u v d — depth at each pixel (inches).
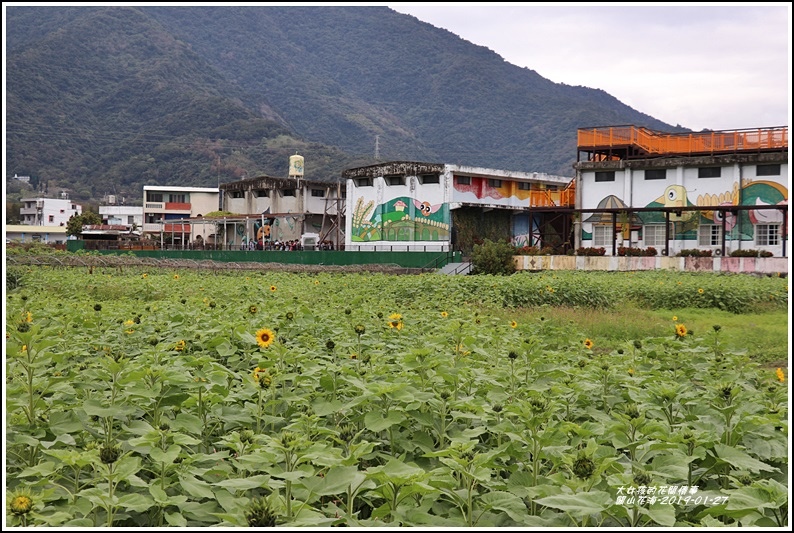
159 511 169.8
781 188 1357.0
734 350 364.8
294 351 283.4
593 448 173.8
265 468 164.7
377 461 215.6
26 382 232.4
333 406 217.5
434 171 1704.0
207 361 252.2
